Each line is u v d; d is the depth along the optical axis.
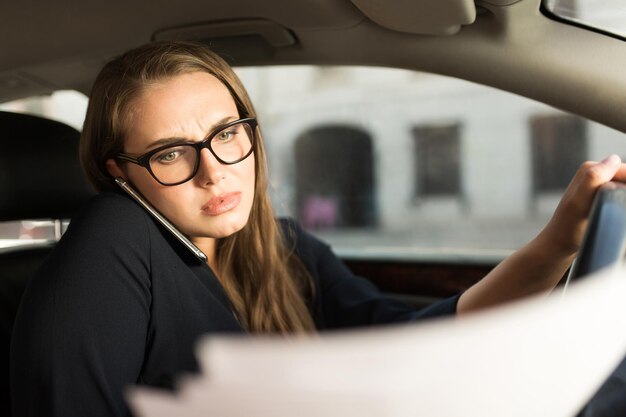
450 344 0.21
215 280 0.92
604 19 0.98
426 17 1.00
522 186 8.16
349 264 1.59
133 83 0.83
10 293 1.17
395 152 8.93
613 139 1.05
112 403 0.72
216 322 0.88
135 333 0.77
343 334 0.22
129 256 0.79
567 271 0.72
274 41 1.20
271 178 1.25
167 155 0.83
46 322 0.71
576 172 0.64
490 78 1.09
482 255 1.52
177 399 0.22
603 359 0.28
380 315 1.14
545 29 1.02
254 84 1.75
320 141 6.86
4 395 1.08
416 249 1.65
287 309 1.12
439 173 9.05
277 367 0.20
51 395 0.70
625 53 0.99
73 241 0.78
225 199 0.84
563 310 0.23
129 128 0.84
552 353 0.24
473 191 8.82
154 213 0.86
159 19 1.16
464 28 1.06
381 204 9.04
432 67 1.14
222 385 0.21
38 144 1.30
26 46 1.25
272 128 7.00
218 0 1.09
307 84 6.89
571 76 1.02
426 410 0.23
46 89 1.45
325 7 1.08
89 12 1.15
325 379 0.20
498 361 0.23
